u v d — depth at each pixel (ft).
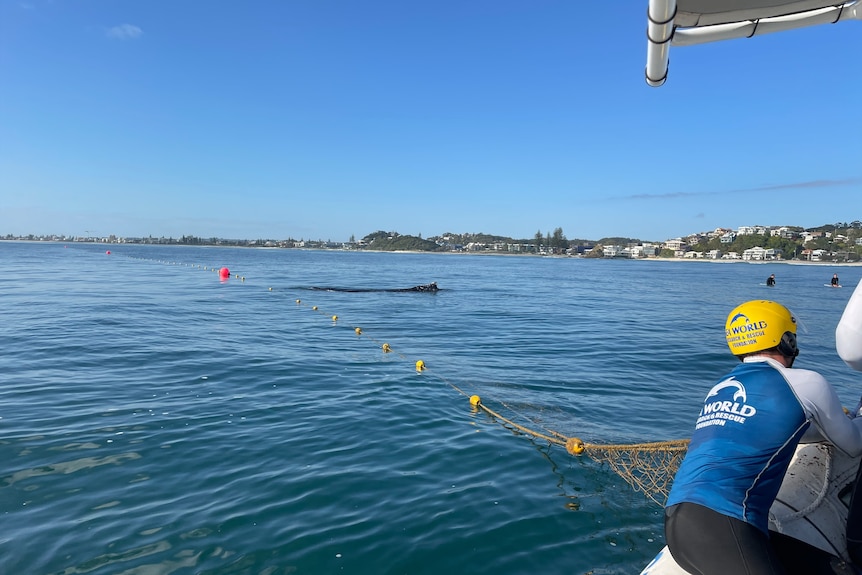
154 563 13.24
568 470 19.52
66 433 21.88
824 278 199.62
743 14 10.64
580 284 152.66
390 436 22.75
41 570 12.87
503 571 13.32
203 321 57.11
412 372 35.65
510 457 20.67
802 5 10.26
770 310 9.83
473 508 16.48
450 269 244.22
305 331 52.90
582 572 13.32
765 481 8.91
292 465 19.43
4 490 16.93
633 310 81.66
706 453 9.30
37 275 123.75
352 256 495.00
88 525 14.94
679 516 9.10
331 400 27.99
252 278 139.74
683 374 36.78
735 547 8.41
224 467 19.08
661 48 11.18
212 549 13.92
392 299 92.79
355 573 13.11
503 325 62.23
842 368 40.09
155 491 17.12
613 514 16.25
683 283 161.79
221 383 30.83
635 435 23.57
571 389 31.99
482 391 31.01
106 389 28.78
